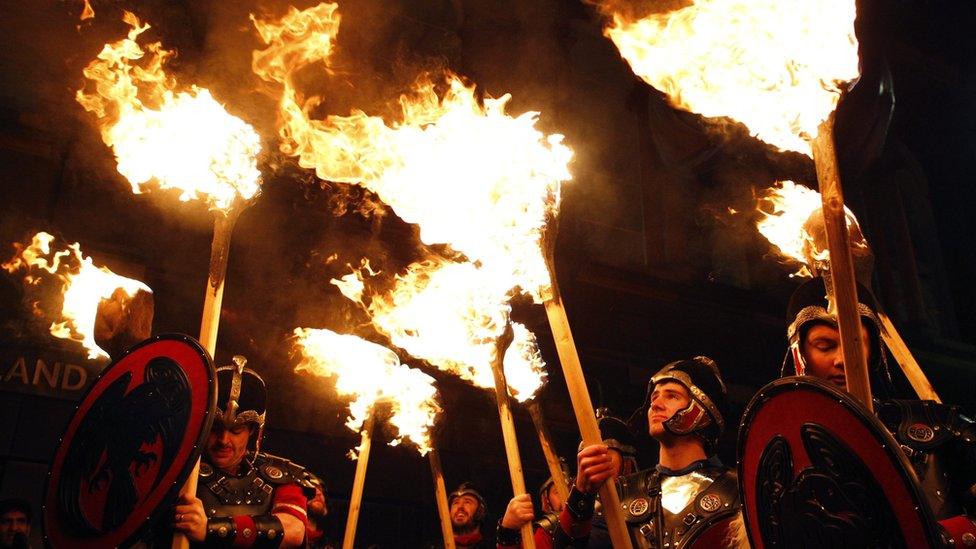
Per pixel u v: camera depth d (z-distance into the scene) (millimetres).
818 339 2203
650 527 2596
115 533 2197
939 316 13586
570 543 2354
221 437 2867
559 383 9273
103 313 2730
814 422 1644
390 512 8086
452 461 8406
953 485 1975
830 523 1598
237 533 2547
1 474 6504
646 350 10438
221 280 2400
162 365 2369
